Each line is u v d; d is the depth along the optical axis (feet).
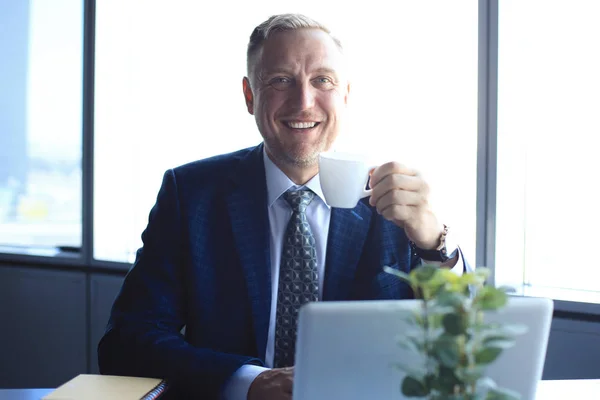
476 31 7.06
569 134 6.81
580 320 6.63
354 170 4.21
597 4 6.64
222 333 4.89
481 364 2.13
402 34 7.32
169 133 8.84
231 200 5.10
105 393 3.58
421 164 7.32
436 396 2.16
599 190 6.75
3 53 10.12
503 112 6.92
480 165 6.99
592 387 4.13
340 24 7.55
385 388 2.72
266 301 4.87
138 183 9.15
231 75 8.32
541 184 6.94
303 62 4.93
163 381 3.89
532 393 2.92
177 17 8.68
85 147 9.32
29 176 10.06
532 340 2.84
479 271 2.22
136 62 9.03
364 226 5.08
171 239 5.03
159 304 4.85
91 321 9.37
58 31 9.69
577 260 6.89
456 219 7.23
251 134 8.25
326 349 2.64
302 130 4.96
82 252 9.44
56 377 9.69
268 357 4.87
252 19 8.14
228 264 5.00
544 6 6.83
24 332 9.86
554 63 6.83
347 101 5.33
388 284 4.95
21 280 9.84
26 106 10.02
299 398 2.69
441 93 7.22
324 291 4.96
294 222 4.98
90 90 9.26
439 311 2.19
